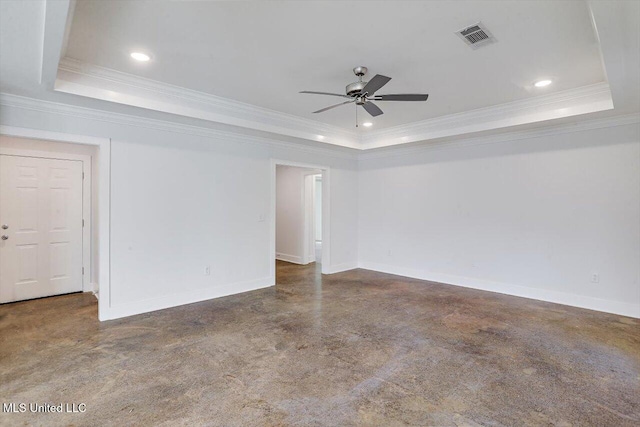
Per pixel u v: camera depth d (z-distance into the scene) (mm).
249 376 2521
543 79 3424
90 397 2240
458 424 1995
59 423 1979
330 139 5453
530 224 4633
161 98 3637
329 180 6215
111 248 3768
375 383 2434
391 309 4117
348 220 6613
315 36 2578
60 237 4676
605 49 2201
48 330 3398
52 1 1681
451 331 3408
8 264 4297
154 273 4086
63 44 2332
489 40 2637
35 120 3303
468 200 5246
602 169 4059
